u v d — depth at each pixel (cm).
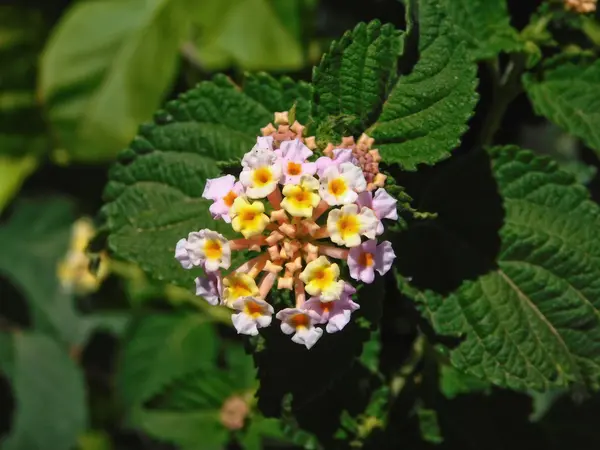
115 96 25
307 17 24
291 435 16
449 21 14
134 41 25
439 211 15
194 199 15
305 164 12
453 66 14
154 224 15
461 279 15
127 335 23
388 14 17
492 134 17
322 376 13
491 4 16
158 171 15
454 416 17
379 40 14
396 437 16
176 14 25
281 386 13
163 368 22
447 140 14
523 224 15
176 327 23
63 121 25
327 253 12
